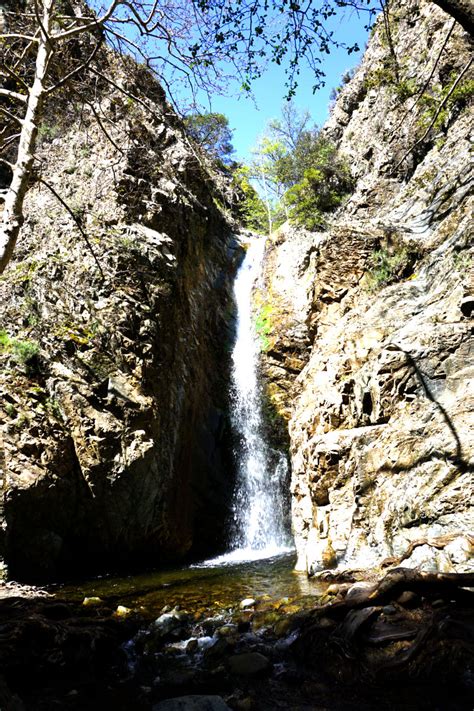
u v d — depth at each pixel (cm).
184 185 1684
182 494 1248
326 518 825
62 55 912
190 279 1573
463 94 1452
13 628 481
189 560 1202
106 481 1001
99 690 417
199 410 1455
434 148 1566
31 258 1190
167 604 684
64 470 952
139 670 462
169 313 1271
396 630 421
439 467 663
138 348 1141
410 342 826
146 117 1555
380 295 1072
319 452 867
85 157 1431
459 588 454
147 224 1352
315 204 2236
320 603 553
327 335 1181
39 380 1009
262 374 1741
